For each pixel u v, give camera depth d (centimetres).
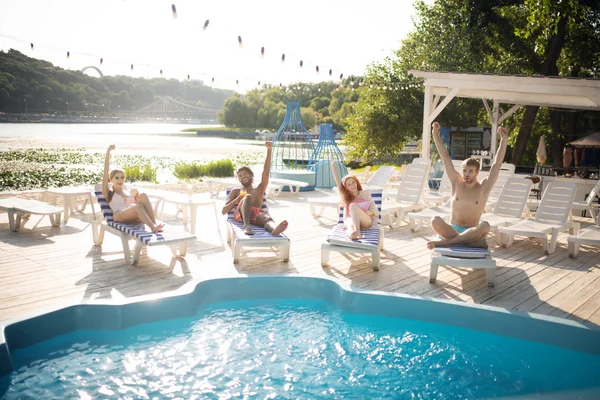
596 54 1897
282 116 10569
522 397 341
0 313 422
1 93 10725
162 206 855
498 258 642
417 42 2114
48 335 409
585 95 980
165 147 3597
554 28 1457
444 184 1021
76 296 468
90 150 2955
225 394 338
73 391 337
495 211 782
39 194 1050
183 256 605
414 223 795
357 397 338
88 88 13538
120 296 471
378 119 2009
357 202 639
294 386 350
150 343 411
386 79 2059
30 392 335
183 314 462
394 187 1297
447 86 1131
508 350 414
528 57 1975
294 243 695
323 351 404
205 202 752
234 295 510
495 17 2017
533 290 513
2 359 358
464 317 453
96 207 925
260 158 2520
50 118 11819
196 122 16888
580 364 391
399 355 401
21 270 542
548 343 423
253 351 401
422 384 357
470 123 2159
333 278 518
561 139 2031
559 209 717
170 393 337
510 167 963
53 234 709
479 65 1988
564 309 461
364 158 2198
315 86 10312
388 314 475
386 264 601
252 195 646
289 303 505
